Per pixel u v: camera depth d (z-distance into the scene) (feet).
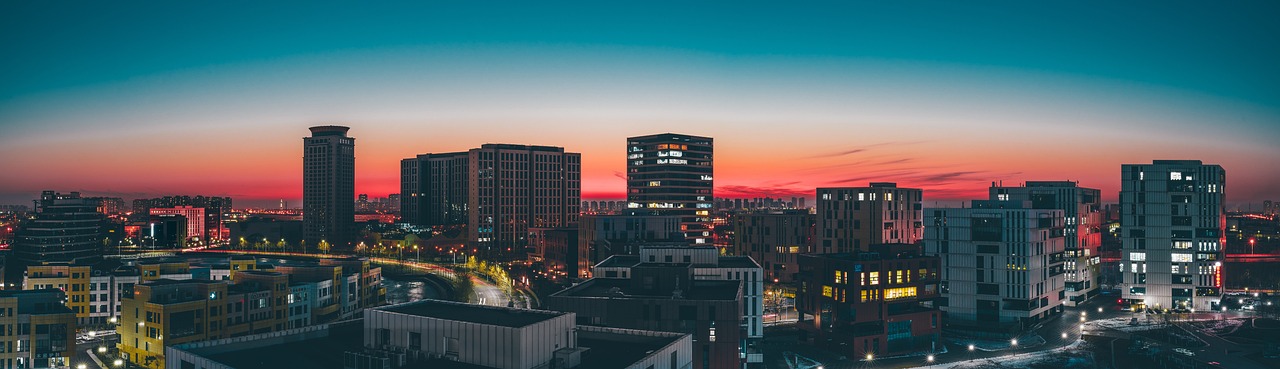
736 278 606.55
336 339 375.66
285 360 338.75
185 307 652.89
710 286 589.32
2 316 634.43
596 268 626.23
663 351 338.34
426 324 328.90
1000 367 648.79
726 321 492.95
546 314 349.00
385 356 316.19
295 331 372.79
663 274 552.82
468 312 356.59
